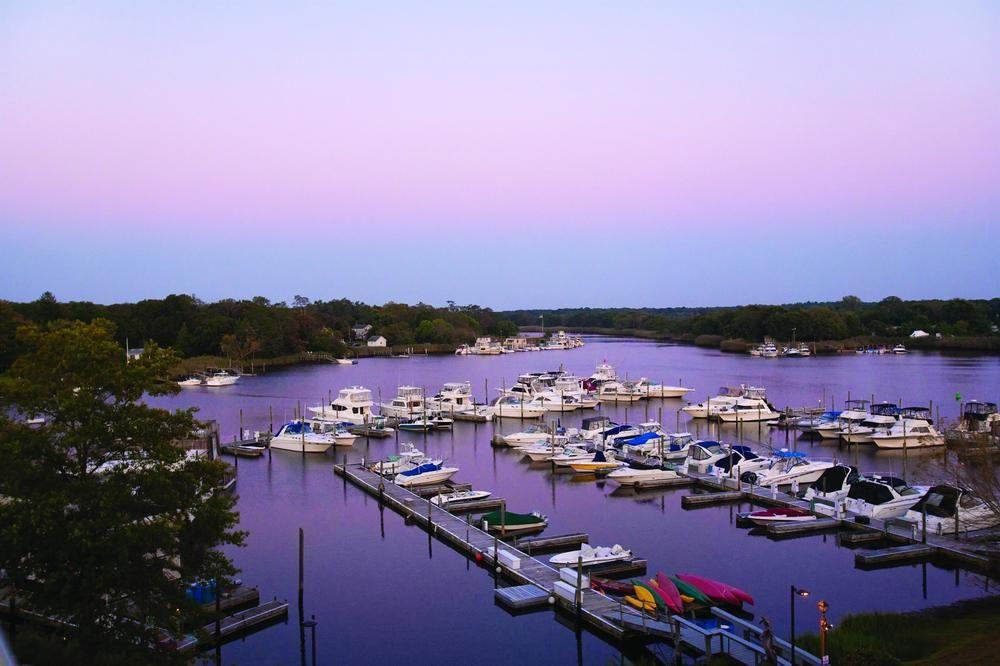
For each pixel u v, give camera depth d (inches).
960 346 7347.4
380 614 1256.8
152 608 856.3
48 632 1079.0
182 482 906.7
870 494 1720.0
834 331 7805.1
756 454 2343.8
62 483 848.3
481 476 2304.4
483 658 1107.9
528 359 7613.2
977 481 1424.7
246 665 1085.8
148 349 951.6
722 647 1018.7
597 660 1098.1
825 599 1267.2
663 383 4810.5
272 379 5649.6
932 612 1167.0
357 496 2037.4
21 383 853.8
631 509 1879.9
